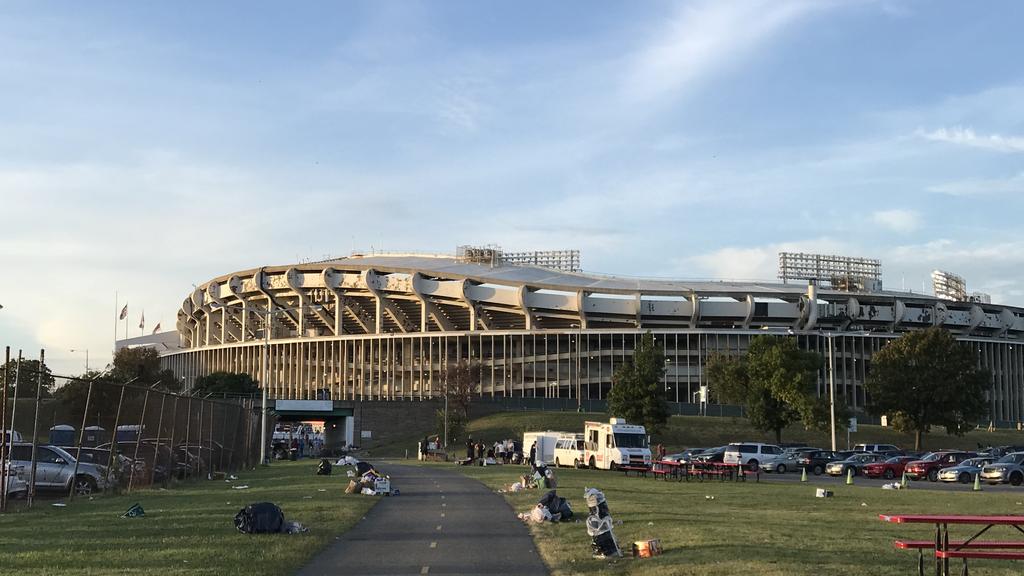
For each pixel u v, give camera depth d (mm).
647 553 15602
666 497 30141
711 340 130125
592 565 14797
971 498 32188
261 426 68062
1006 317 147125
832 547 16438
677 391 129250
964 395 84125
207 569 13758
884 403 86312
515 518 22375
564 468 60688
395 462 68812
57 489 30062
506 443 70688
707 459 60750
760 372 81562
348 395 145125
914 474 51500
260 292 159750
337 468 52500
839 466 55562
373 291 145625
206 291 172125
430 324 151250
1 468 23359
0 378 38969
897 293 144125
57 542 16844
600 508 15992
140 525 19781
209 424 42781
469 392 114000
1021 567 14852
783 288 142375
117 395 46031
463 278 139500
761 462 60375
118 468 31281
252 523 18312
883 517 13281
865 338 134375
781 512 24438
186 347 190375
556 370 132250
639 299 133375
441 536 18781
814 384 82000
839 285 152125
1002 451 54812
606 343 131500
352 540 18141
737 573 13453
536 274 147000
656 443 92750
